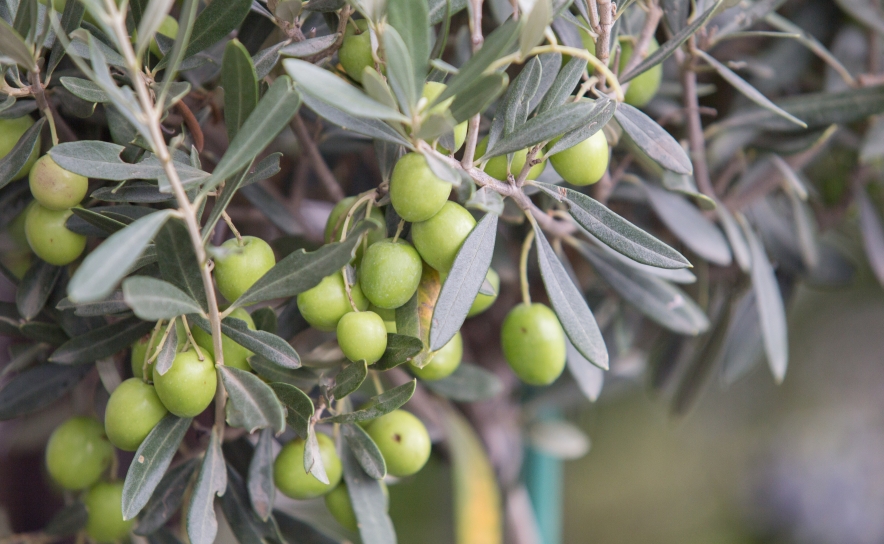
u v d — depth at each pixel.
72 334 0.81
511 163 0.78
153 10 0.72
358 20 0.78
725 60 0.93
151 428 0.77
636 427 1.84
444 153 0.78
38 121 0.77
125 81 0.77
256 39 0.81
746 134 0.91
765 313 0.88
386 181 0.78
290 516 0.83
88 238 0.81
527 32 0.73
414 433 0.81
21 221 0.83
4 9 0.78
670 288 0.86
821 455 1.84
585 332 0.77
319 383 0.78
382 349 0.77
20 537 0.83
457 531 0.88
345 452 0.81
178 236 0.74
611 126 0.82
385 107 0.73
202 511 0.76
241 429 0.82
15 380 0.81
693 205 0.90
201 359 0.76
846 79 0.90
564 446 1.05
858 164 0.96
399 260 0.77
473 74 0.73
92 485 0.83
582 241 0.86
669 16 0.83
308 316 0.78
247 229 0.91
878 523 1.79
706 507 1.83
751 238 0.89
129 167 0.75
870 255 0.97
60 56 0.77
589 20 0.77
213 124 0.84
